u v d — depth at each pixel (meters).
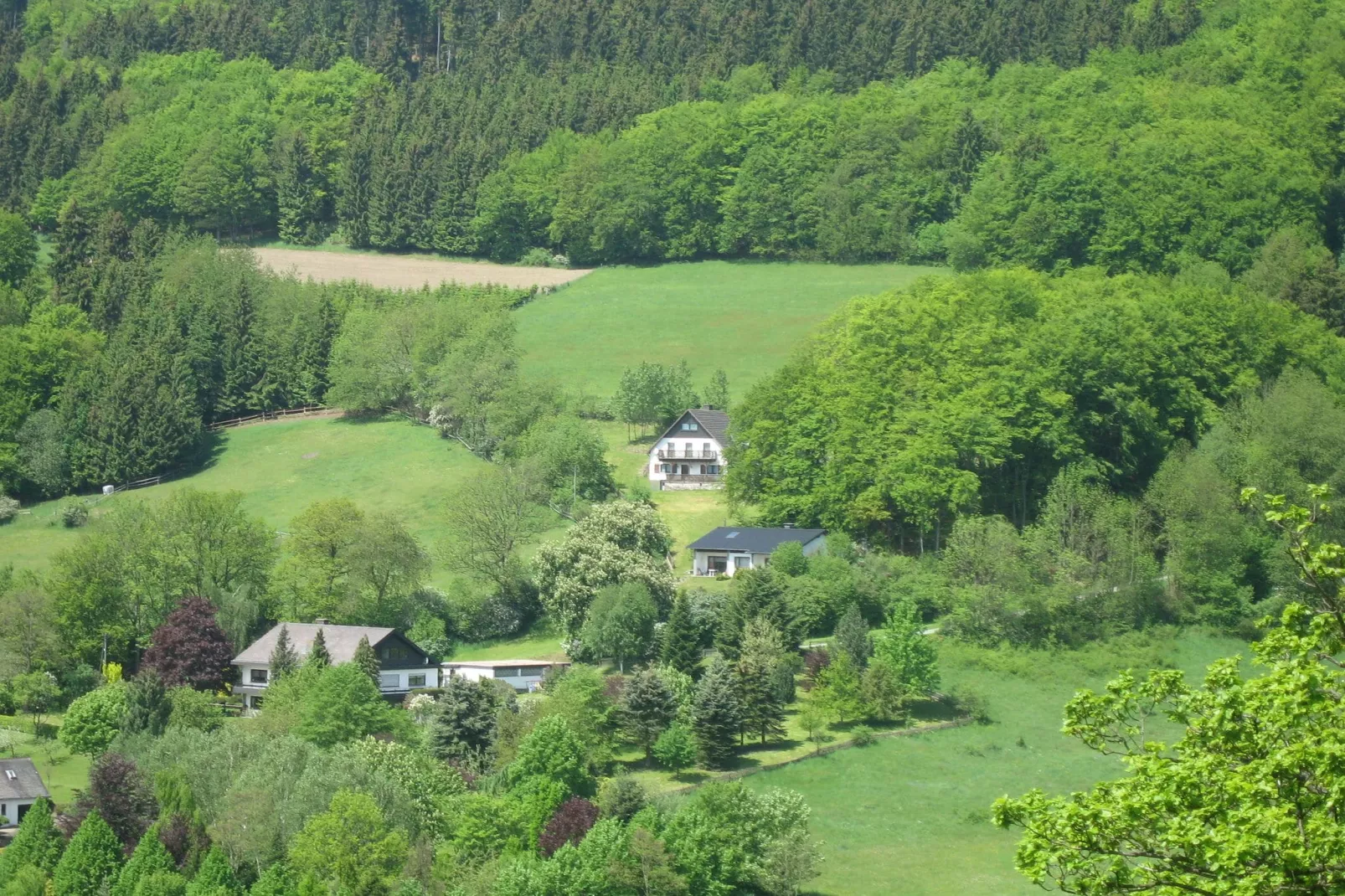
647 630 153.38
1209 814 40.19
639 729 131.50
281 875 101.12
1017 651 154.88
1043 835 42.16
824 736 137.12
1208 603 162.75
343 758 115.94
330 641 156.50
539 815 112.44
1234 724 41.50
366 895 102.62
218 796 116.69
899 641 143.75
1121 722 44.94
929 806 125.19
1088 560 164.62
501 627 170.38
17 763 124.88
